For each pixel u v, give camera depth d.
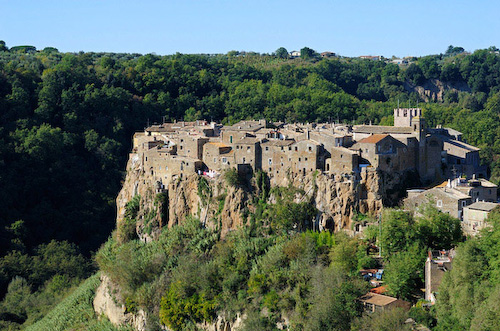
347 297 173.75
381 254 195.25
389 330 156.75
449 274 165.62
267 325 189.38
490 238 166.12
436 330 158.88
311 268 193.12
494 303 147.38
